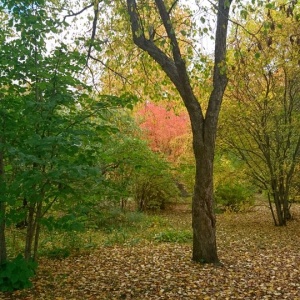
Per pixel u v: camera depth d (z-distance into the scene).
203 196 6.81
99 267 6.95
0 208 5.48
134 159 6.80
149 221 13.62
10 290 5.21
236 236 10.46
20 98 5.65
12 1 5.21
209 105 6.76
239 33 8.48
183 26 7.64
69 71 5.76
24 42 5.42
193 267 6.57
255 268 6.48
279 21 8.59
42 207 6.07
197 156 6.80
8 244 8.80
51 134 5.39
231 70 7.80
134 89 8.70
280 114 11.56
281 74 11.30
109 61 8.77
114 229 11.74
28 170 4.99
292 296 5.04
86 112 5.60
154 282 5.81
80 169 4.74
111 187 6.27
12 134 5.18
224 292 5.25
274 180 12.19
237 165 12.57
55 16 6.97
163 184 16.47
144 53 8.20
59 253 8.05
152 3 7.42
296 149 11.63
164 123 17.44
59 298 5.16
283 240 9.57
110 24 8.36
